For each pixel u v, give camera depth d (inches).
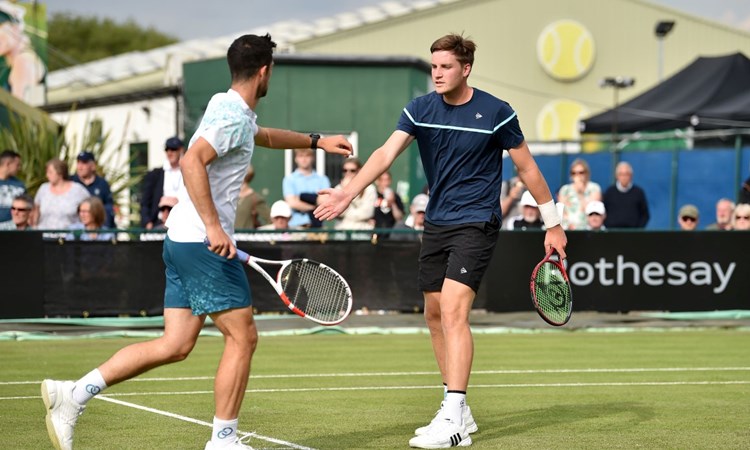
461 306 268.5
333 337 557.3
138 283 565.3
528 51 1673.2
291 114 929.5
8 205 604.1
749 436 277.9
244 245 573.9
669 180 969.5
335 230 584.1
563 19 1679.4
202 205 224.4
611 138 1018.1
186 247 231.9
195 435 278.8
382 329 577.6
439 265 279.1
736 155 911.7
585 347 504.7
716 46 1724.9
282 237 579.2
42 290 553.9
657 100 1076.5
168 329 240.2
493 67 1662.2
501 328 586.9
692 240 610.2
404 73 941.8
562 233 284.2
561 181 1014.4
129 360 239.0
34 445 264.4
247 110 233.9
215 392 236.4
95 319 558.9
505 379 391.5
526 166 277.6
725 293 613.9
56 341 536.1
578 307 601.6
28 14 1277.1
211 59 983.6
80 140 1214.9
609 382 383.6
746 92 1040.2
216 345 512.1
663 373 409.4
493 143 274.2
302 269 261.9
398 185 919.7
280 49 1243.8
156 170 619.2
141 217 624.1
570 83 1689.2
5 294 548.7
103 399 340.8
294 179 626.2
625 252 605.0
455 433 261.3
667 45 1718.8
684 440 271.9
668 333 578.2
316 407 326.3
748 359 457.4
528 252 593.0
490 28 1649.9
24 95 1282.0
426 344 520.7
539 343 523.5
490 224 272.8
